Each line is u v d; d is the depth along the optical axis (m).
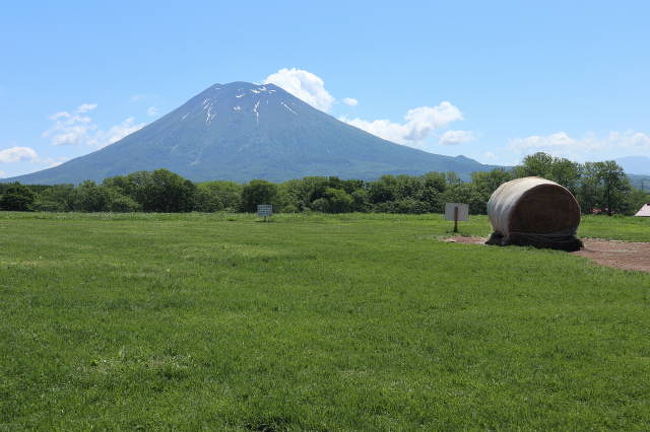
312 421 5.95
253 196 125.56
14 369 7.42
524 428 5.85
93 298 11.94
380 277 15.04
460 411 6.23
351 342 8.80
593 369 7.58
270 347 8.45
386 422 5.96
